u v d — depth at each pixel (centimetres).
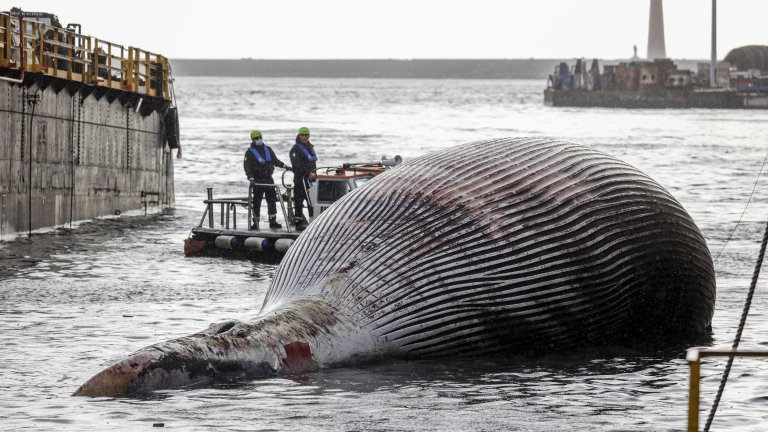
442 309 4612
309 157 8650
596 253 4775
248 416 3866
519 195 4762
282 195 8812
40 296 6475
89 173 11344
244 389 4162
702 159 19138
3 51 9475
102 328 5503
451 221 4691
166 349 4188
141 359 4144
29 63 10306
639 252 4903
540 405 4109
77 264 7944
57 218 10644
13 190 9719
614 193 4916
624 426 3862
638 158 19338
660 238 4978
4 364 4666
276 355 4331
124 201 12212
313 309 4519
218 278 7350
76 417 3834
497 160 4903
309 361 4406
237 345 4278
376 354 4569
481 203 4731
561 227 4738
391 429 3772
